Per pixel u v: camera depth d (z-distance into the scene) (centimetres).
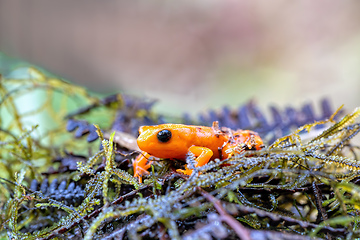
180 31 104
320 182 20
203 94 91
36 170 23
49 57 93
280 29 96
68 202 20
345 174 20
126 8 98
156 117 34
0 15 83
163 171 21
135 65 103
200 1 98
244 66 96
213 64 100
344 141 20
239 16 98
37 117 36
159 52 106
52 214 21
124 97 35
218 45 101
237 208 18
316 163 21
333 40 89
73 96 34
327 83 82
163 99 88
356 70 81
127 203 18
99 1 94
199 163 20
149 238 18
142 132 21
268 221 19
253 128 32
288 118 32
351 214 19
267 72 92
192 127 21
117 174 19
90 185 20
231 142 21
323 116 32
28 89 31
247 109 35
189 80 99
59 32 93
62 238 19
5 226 20
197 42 103
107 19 98
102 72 100
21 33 88
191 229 18
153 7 99
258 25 97
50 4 88
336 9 88
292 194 20
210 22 99
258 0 93
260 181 20
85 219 19
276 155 19
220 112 36
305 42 92
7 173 25
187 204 18
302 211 21
